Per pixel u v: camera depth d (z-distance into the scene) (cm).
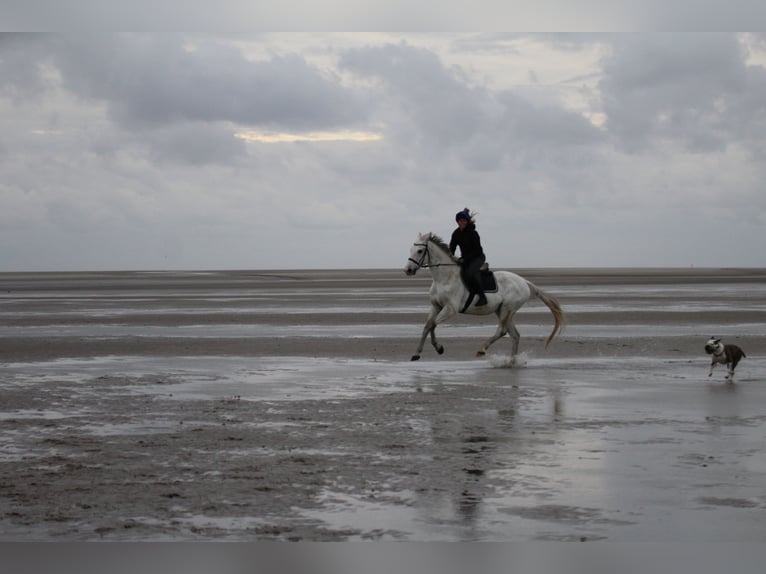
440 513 820
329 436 1164
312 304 4441
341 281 9794
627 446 1095
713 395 1512
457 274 1972
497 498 866
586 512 821
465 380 1714
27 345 2423
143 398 1492
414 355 2003
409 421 1271
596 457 1036
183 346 2392
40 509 834
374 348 2334
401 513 820
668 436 1157
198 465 1003
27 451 1080
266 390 1583
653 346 2367
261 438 1153
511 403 1428
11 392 1562
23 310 4100
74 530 775
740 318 3356
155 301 4925
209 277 13138
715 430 1198
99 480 938
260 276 14050
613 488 900
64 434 1184
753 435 1165
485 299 1958
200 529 778
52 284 9112
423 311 3816
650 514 815
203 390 1585
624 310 3853
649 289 6569
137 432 1197
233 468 988
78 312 3919
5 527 782
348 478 943
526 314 3606
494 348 2344
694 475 951
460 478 941
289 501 859
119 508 838
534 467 988
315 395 1522
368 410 1364
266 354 2205
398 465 1000
